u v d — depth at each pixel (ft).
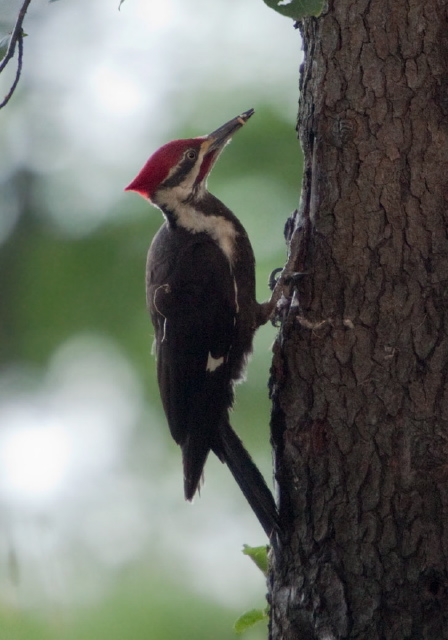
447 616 25.14
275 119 48.01
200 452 33.24
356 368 26.78
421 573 25.48
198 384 34.24
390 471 26.12
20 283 50.52
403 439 26.09
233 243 35.14
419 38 26.73
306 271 27.94
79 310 49.29
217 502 50.67
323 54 27.66
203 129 48.88
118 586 46.03
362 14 27.17
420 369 26.16
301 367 27.73
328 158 27.61
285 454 28.02
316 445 27.17
